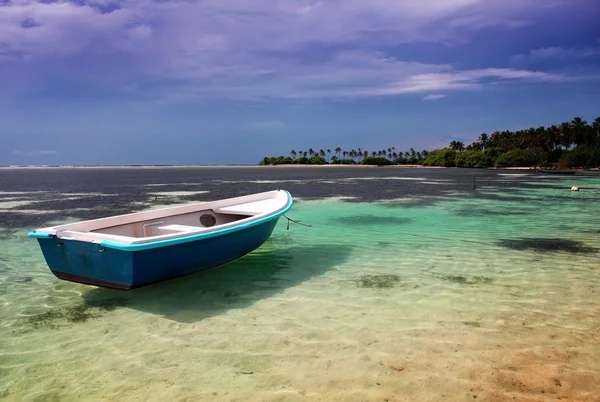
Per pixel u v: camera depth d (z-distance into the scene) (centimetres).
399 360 442
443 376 408
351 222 1411
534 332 509
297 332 519
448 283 712
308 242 1073
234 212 940
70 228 667
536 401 364
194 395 382
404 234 1183
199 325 545
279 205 992
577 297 636
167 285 709
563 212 1648
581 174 5622
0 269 850
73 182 4891
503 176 5228
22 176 7650
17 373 431
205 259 701
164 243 599
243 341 496
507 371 416
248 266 834
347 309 596
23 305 629
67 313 594
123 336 516
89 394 389
